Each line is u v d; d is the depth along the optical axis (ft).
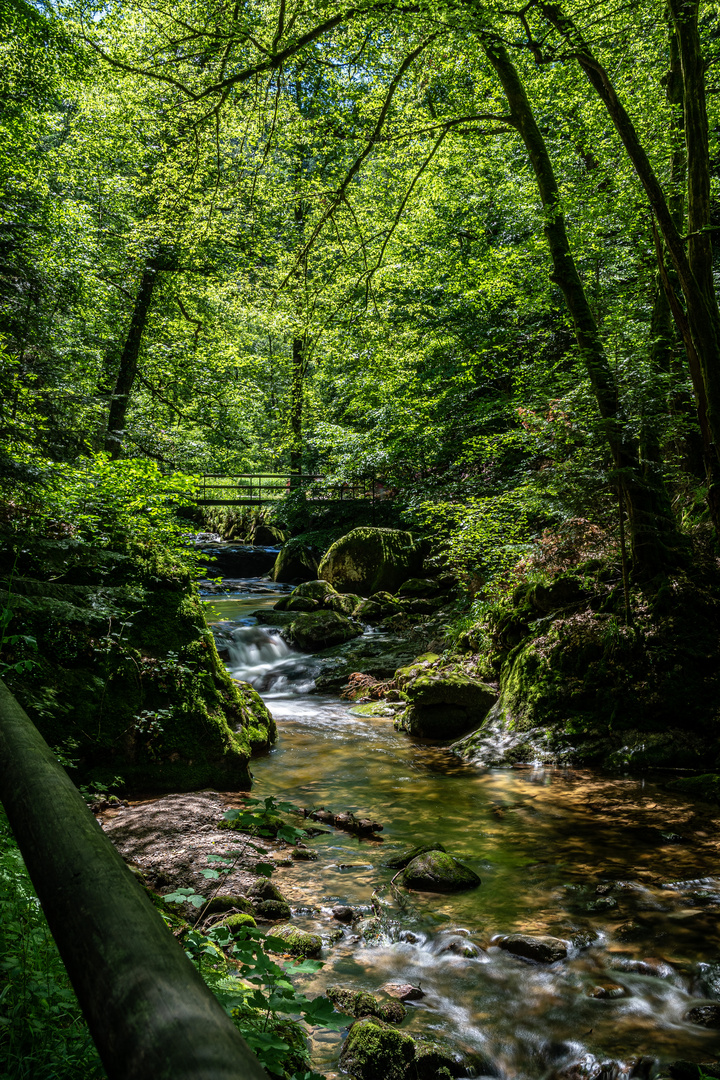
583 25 31.89
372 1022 10.89
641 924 14.76
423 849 18.08
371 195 47.44
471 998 12.37
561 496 30.22
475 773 25.84
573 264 30.83
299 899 15.99
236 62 35.27
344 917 15.14
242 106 38.42
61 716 20.71
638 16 32.91
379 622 50.42
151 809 19.69
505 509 38.09
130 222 55.26
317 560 77.30
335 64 35.65
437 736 30.53
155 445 60.80
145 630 23.76
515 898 16.12
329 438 67.10
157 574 25.00
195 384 63.98
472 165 49.44
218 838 18.04
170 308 63.67
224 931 9.43
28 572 21.38
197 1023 2.32
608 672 28.12
